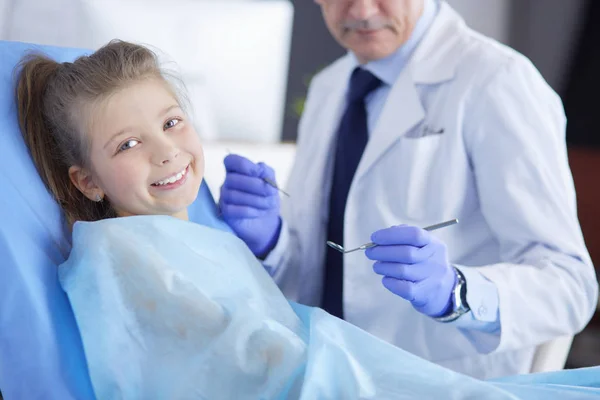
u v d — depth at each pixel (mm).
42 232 1085
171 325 997
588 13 3801
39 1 2393
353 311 1498
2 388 960
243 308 1016
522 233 1376
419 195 1462
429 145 1455
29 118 1159
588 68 3805
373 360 986
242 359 965
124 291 1010
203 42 2574
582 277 1350
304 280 1662
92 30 2432
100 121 1123
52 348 972
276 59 2744
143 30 2482
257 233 1458
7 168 1093
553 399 957
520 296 1284
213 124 2646
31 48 1234
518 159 1374
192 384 962
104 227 1041
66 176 1182
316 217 1648
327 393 942
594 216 3721
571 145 3840
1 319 972
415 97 1505
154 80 1172
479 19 3930
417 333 1469
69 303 1040
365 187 1532
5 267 991
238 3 2699
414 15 1504
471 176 1460
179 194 1166
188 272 1045
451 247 1458
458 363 1453
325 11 1536
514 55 1480
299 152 1824
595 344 3279
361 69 1658
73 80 1147
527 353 1441
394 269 1146
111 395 975
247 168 1410
